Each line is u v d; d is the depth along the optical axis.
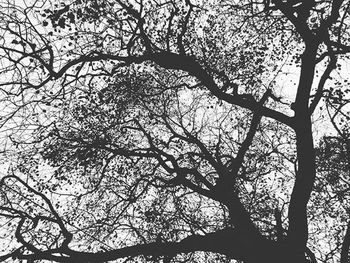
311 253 12.34
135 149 13.32
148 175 13.23
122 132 14.13
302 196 10.91
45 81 11.85
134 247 11.36
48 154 12.93
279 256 10.76
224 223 13.38
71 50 12.36
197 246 11.41
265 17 13.43
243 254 11.25
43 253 11.07
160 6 12.77
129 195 13.35
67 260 11.02
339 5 11.52
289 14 12.17
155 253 11.34
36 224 11.77
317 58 12.82
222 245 11.45
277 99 13.23
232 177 12.60
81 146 12.95
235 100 12.55
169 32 13.05
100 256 11.17
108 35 12.57
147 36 13.02
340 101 12.95
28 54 11.59
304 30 11.96
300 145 11.37
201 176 13.14
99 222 12.92
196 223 13.01
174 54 12.66
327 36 11.73
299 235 10.66
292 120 11.79
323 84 11.96
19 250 11.10
